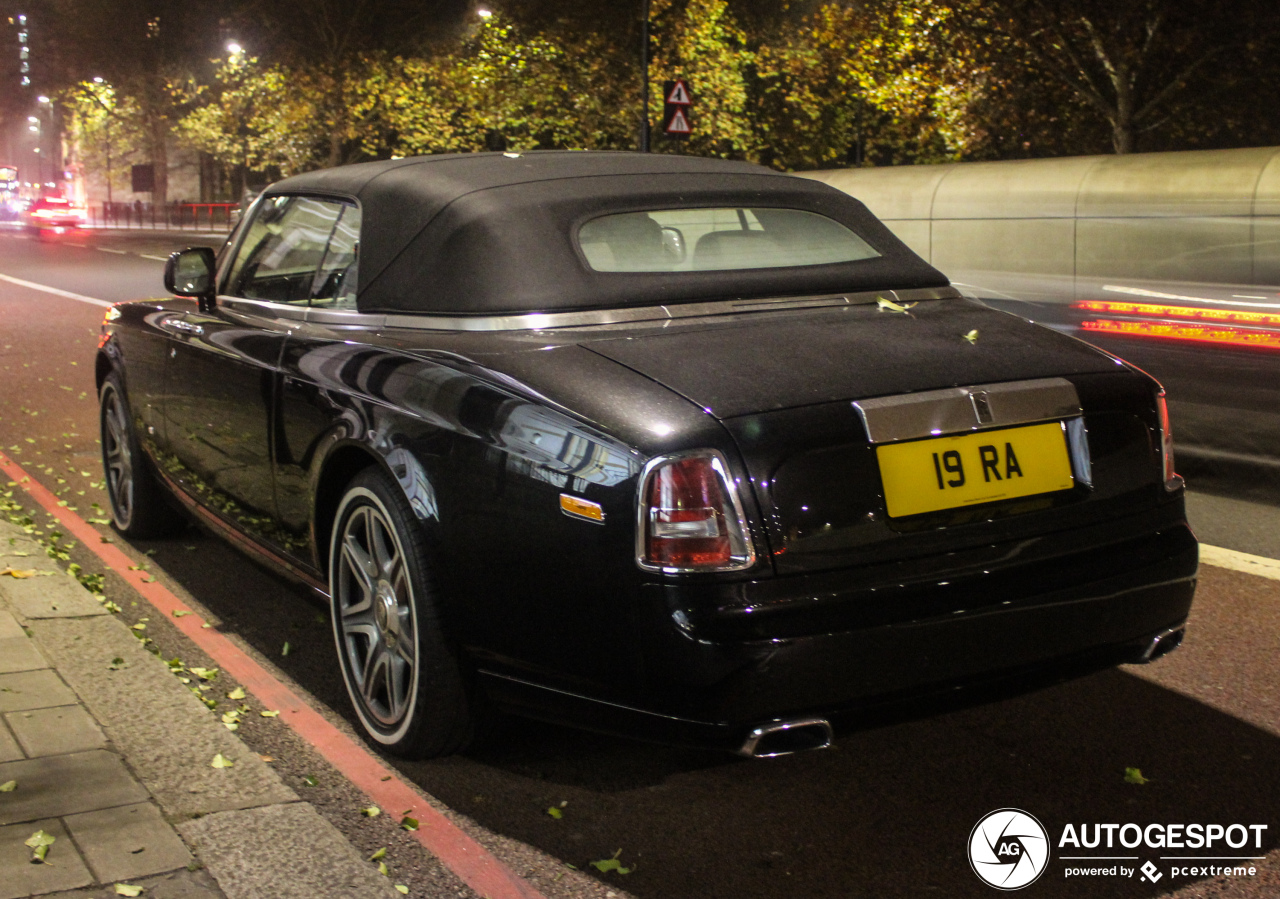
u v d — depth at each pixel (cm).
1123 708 360
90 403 902
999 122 2488
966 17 2370
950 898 263
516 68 3800
